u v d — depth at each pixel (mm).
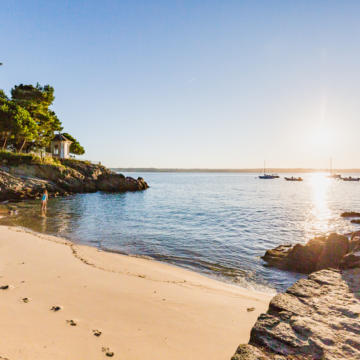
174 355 4523
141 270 9820
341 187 89562
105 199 40219
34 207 27797
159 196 48938
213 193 59938
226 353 4621
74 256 10945
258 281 9773
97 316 5797
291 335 3498
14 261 9602
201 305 6691
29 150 52469
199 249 14148
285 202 42219
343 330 3576
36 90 51312
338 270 5992
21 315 5578
